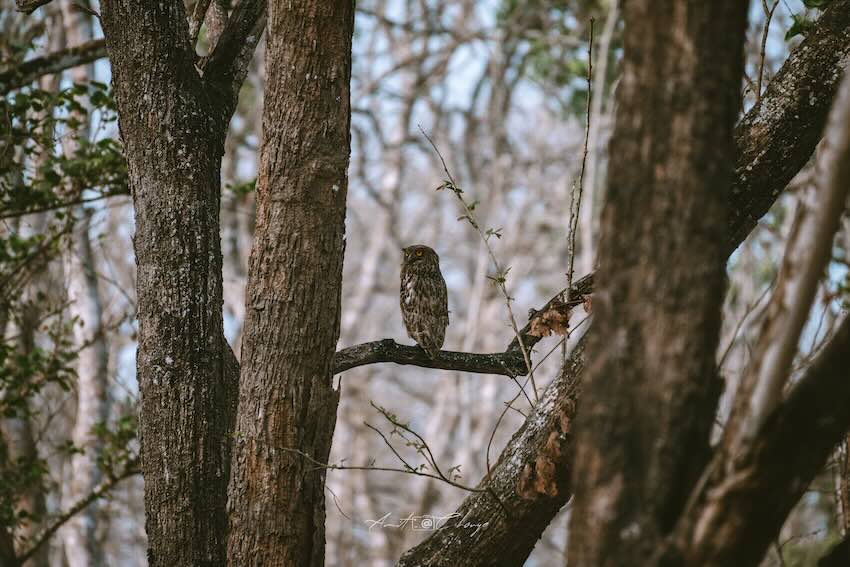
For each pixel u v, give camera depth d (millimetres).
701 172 6172
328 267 9117
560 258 41781
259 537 9031
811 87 8930
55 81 20594
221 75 11086
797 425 5797
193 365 10125
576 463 6414
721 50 6219
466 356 10820
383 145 38812
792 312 5816
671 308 6141
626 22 6418
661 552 5980
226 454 10195
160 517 10070
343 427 38781
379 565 36688
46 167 15008
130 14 10352
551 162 40594
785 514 5953
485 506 9070
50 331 16812
